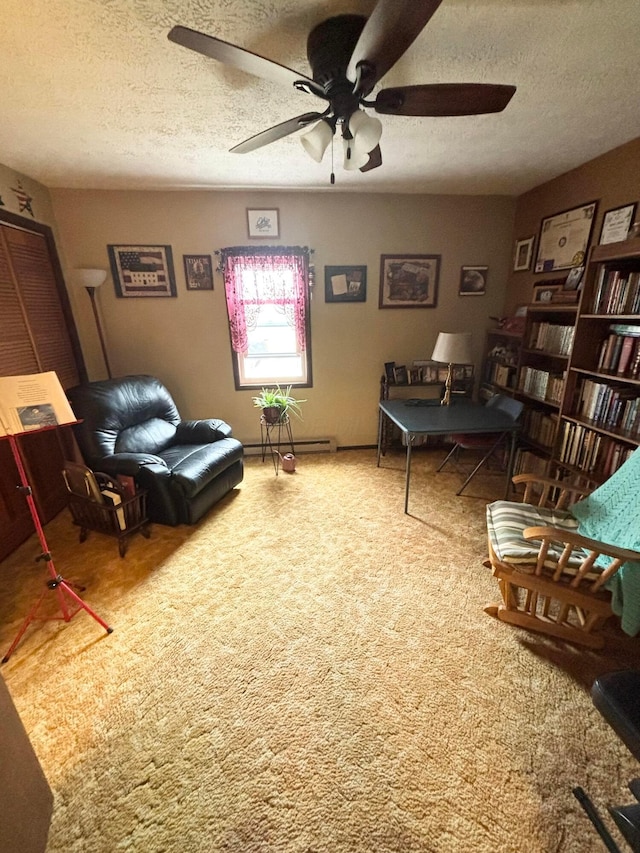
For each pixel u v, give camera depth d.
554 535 1.47
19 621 1.81
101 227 3.13
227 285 3.33
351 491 3.09
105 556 2.30
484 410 2.99
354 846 1.03
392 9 0.92
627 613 1.43
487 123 2.04
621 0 1.19
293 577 2.09
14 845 0.92
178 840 1.04
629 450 2.09
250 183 3.00
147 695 1.44
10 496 2.39
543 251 3.13
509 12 1.24
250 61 1.11
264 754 1.24
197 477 2.55
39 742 1.29
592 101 1.83
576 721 1.34
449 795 1.13
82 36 1.31
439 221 3.46
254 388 3.74
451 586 2.00
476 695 1.43
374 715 1.36
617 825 1.02
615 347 2.18
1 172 2.45
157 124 1.96
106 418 2.67
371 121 1.29
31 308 2.68
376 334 3.72
